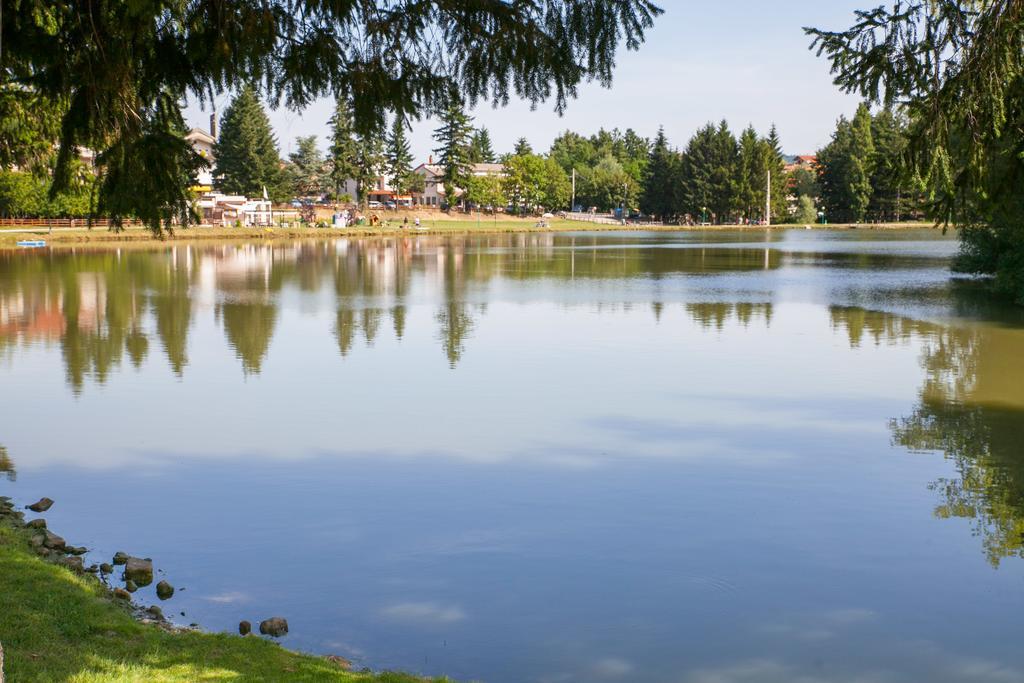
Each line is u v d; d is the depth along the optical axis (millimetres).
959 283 43438
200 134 105438
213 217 95562
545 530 10891
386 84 6328
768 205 141125
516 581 9406
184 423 16094
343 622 8453
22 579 8094
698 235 110688
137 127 6199
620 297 37219
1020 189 8750
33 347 24172
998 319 29891
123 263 53469
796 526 11016
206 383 19625
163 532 10828
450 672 7551
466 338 26125
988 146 8500
